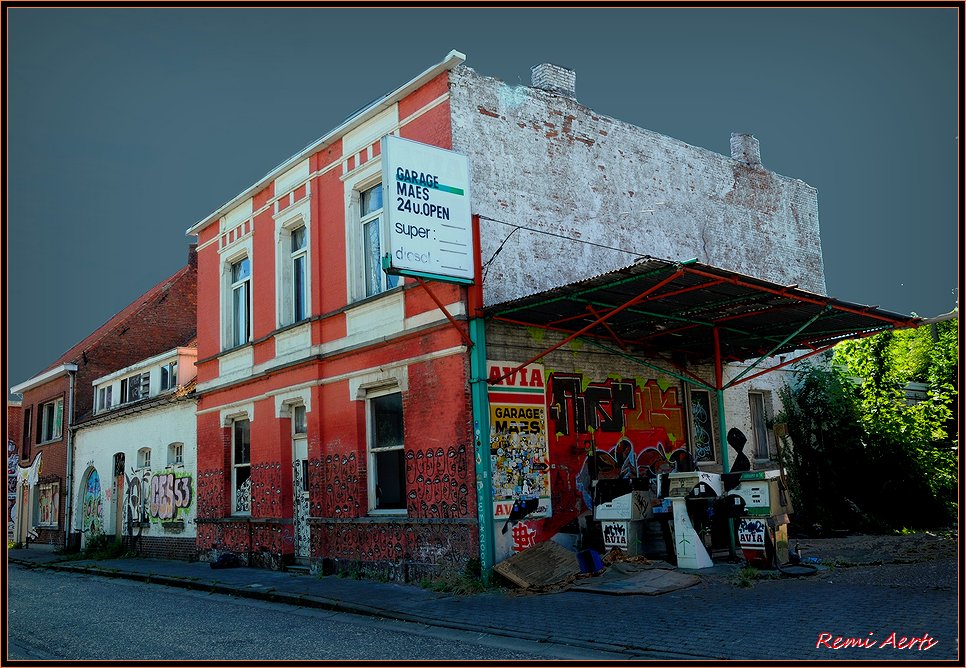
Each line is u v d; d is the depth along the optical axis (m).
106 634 9.69
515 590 10.95
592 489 13.06
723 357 15.86
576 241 14.05
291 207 16.25
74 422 26.41
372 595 11.68
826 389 18.55
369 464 14.01
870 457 18.31
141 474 21.92
